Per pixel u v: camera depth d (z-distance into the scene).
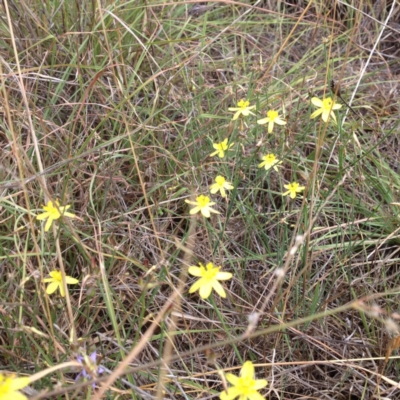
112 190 0.46
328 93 0.56
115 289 0.39
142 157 0.49
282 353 0.37
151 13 0.60
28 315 0.35
